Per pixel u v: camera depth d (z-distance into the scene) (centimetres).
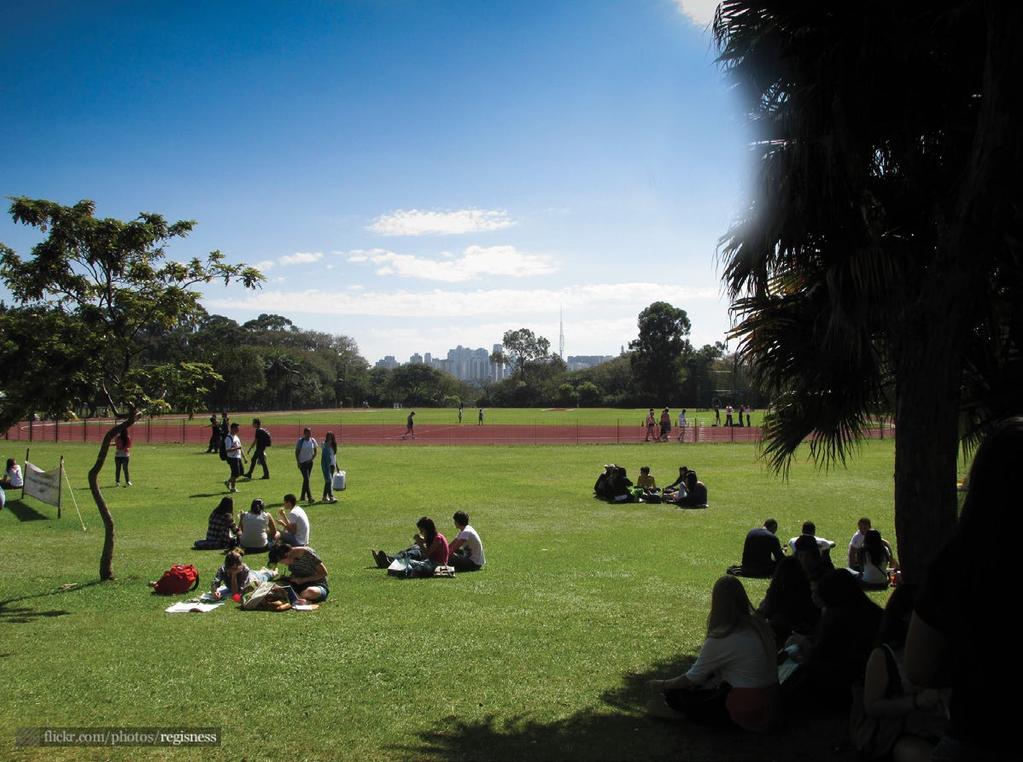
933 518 612
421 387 14050
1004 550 213
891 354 686
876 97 676
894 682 430
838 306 654
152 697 640
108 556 1198
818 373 763
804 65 685
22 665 734
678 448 3844
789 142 688
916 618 235
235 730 564
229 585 1077
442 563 1244
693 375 11006
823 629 595
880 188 714
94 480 1196
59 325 1116
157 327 1245
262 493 2217
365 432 5356
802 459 3128
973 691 218
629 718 588
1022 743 212
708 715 556
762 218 707
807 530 1180
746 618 552
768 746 523
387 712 605
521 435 5016
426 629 884
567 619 937
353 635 855
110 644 818
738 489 2353
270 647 803
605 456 3431
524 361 15025
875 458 3162
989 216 578
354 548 1486
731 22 702
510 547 1498
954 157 682
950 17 602
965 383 730
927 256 681
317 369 13200
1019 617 210
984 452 229
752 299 787
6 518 1792
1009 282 697
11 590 1116
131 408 1204
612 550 1467
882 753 425
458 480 2575
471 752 520
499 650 792
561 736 550
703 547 1500
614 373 12650
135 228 1141
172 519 1795
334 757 512
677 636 855
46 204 1094
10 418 1130
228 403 11044
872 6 634
